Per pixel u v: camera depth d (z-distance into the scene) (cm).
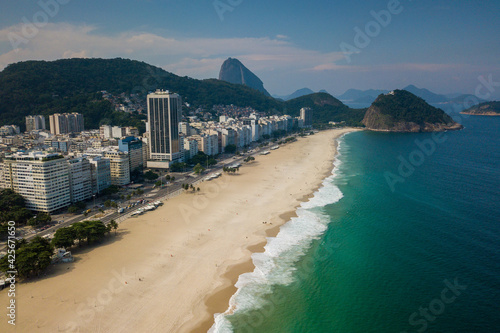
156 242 16150
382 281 13000
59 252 14475
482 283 12688
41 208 19412
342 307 11488
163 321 10638
